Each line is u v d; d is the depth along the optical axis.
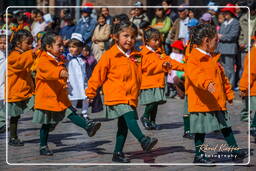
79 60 11.84
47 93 8.30
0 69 10.19
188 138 9.91
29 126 11.55
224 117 7.68
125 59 7.74
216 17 17.69
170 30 17.61
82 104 12.10
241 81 9.71
